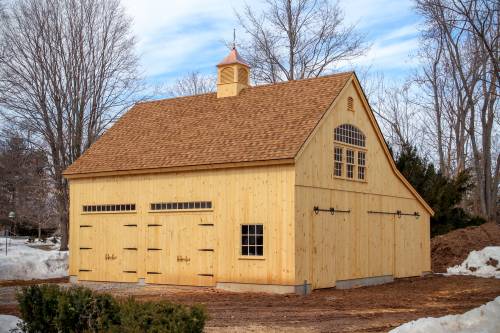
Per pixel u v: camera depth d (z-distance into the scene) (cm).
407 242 2931
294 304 1908
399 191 2902
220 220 2323
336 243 2397
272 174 2219
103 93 4259
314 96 2489
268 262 2198
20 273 3073
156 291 2302
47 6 4059
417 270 3002
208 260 2341
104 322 1127
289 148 2198
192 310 1057
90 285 2572
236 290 2259
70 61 4112
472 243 3481
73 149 4084
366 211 2627
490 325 1313
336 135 2462
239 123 2530
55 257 3278
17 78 3988
